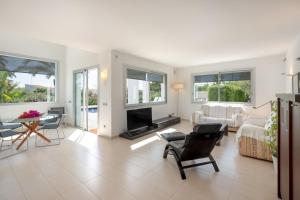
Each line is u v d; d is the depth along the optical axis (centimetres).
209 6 233
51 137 475
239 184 236
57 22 281
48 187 225
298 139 123
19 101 564
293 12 249
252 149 326
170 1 220
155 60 605
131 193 214
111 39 368
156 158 327
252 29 315
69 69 639
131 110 485
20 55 556
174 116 723
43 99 620
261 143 315
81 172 268
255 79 577
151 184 235
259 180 246
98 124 499
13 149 375
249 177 255
